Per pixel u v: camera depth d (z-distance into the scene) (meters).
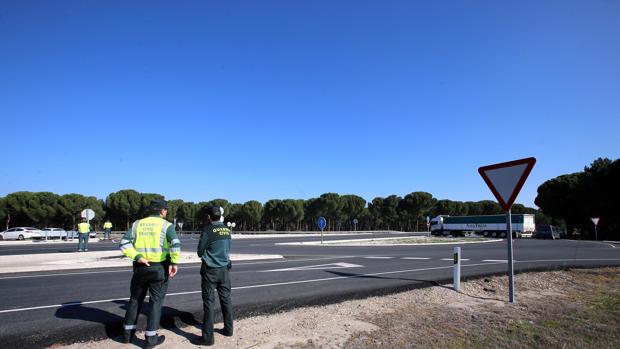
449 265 17.02
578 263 17.75
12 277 13.04
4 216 72.50
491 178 9.22
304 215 102.00
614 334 6.87
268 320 7.39
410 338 6.35
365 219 110.62
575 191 63.88
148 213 6.24
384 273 14.26
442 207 107.69
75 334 6.39
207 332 5.96
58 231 50.06
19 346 5.85
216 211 6.39
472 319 7.61
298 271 14.84
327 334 6.48
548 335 6.75
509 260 9.20
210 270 6.14
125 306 8.35
